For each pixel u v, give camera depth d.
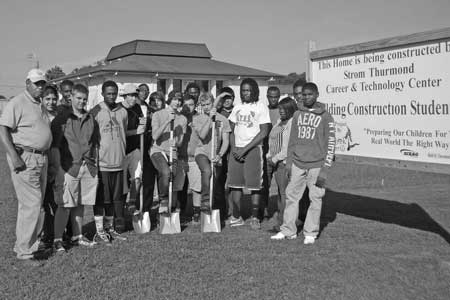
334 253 5.82
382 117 6.56
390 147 6.47
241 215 8.29
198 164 7.18
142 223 6.99
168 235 6.73
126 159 6.96
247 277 4.93
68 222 6.41
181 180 7.25
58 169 5.80
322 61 7.47
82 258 5.52
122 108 6.59
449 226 7.42
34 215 5.42
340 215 8.18
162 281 4.80
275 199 9.82
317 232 6.33
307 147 6.36
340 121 7.21
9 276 4.92
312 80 7.64
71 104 6.41
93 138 6.11
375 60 6.61
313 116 6.37
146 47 35.34
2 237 6.37
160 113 7.05
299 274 5.04
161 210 7.11
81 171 5.91
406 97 6.22
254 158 7.13
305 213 7.50
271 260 5.51
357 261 5.48
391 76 6.40
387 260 5.55
